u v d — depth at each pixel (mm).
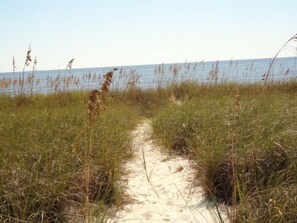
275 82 13547
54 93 13117
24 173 3775
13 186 3561
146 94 14703
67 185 3832
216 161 4375
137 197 4410
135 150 6555
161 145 6902
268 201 3396
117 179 4469
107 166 4445
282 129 4863
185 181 4902
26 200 3371
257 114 5820
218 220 3660
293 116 5395
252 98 8422
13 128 5633
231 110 6340
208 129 5777
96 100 2691
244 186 3654
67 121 6375
